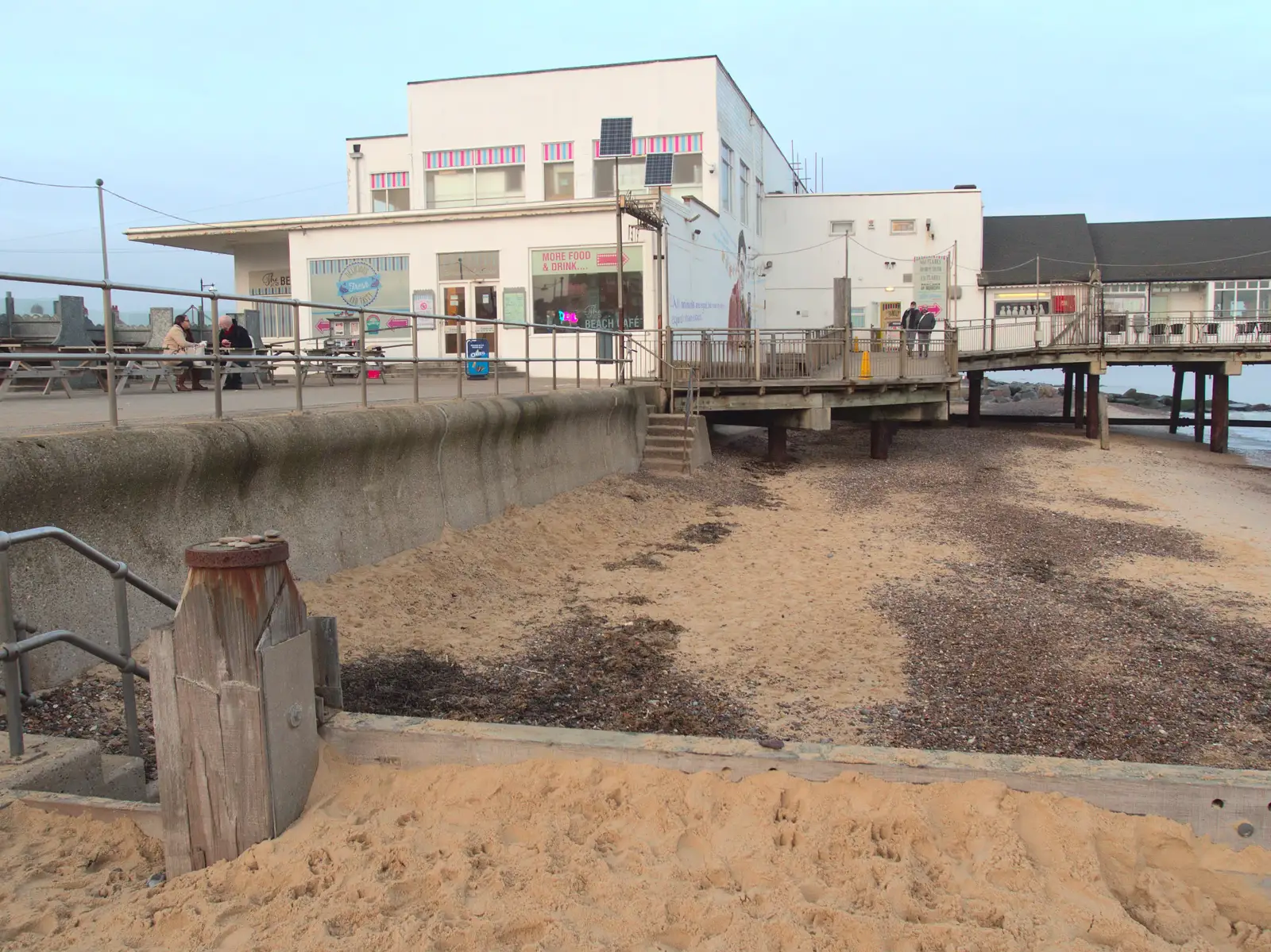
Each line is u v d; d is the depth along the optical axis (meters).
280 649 3.71
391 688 6.77
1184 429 38.41
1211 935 3.21
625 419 17.31
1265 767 6.08
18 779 4.04
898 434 27.91
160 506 7.02
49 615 5.93
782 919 3.13
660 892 3.30
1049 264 41.56
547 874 3.39
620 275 18.66
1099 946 3.05
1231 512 17.30
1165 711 7.07
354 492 9.41
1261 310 39.34
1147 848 3.53
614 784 3.91
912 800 3.67
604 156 24.95
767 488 18.14
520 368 21.56
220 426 7.62
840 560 12.34
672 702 6.98
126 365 12.87
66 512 6.16
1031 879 3.32
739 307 29.00
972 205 36.03
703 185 25.45
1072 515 16.14
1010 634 8.98
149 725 5.55
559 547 11.98
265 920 3.19
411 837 3.66
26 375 11.48
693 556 12.35
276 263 25.41
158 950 3.07
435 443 10.81
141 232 23.22
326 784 3.95
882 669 7.91
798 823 3.63
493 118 26.50
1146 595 10.84
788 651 8.36
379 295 22.33
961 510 16.19
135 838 3.89
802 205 36.03
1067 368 33.34
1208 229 44.00
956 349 22.77
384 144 29.14
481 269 21.73
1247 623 9.68
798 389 19.95
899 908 3.20
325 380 20.05
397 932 3.07
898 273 36.25
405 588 9.09
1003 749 6.24
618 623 9.14
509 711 6.57
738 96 28.64
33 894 3.40
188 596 3.63
